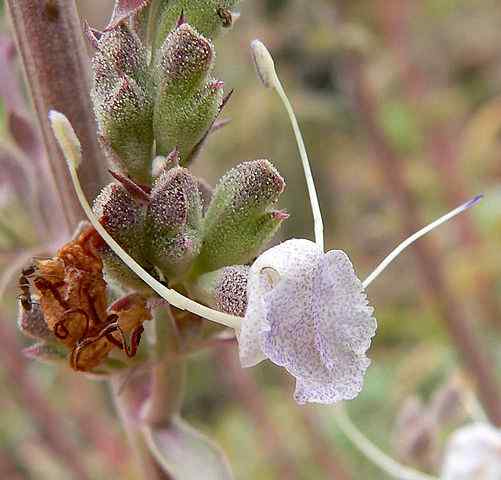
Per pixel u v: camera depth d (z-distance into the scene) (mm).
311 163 249
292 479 174
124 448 162
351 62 170
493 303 185
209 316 59
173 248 64
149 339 70
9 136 94
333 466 174
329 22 165
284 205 250
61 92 73
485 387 154
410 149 195
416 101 195
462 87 273
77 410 167
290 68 184
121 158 67
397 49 192
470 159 190
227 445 198
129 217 64
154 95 67
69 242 65
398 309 205
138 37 68
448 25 270
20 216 92
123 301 65
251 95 196
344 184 232
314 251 56
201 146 69
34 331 68
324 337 55
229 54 202
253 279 57
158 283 60
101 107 67
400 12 193
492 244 179
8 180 92
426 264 163
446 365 175
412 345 211
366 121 172
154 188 65
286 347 55
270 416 182
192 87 66
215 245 66
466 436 98
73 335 64
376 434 190
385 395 198
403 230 169
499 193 186
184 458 77
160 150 68
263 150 239
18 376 150
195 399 229
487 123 191
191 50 65
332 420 195
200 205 67
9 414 185
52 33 73
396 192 170
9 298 153
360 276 213
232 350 171
